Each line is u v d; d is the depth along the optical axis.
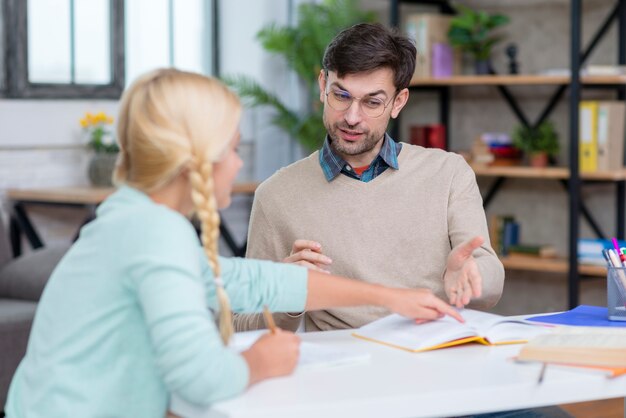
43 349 1.54
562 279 4.96
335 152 2.38
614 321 2.02
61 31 5.07
